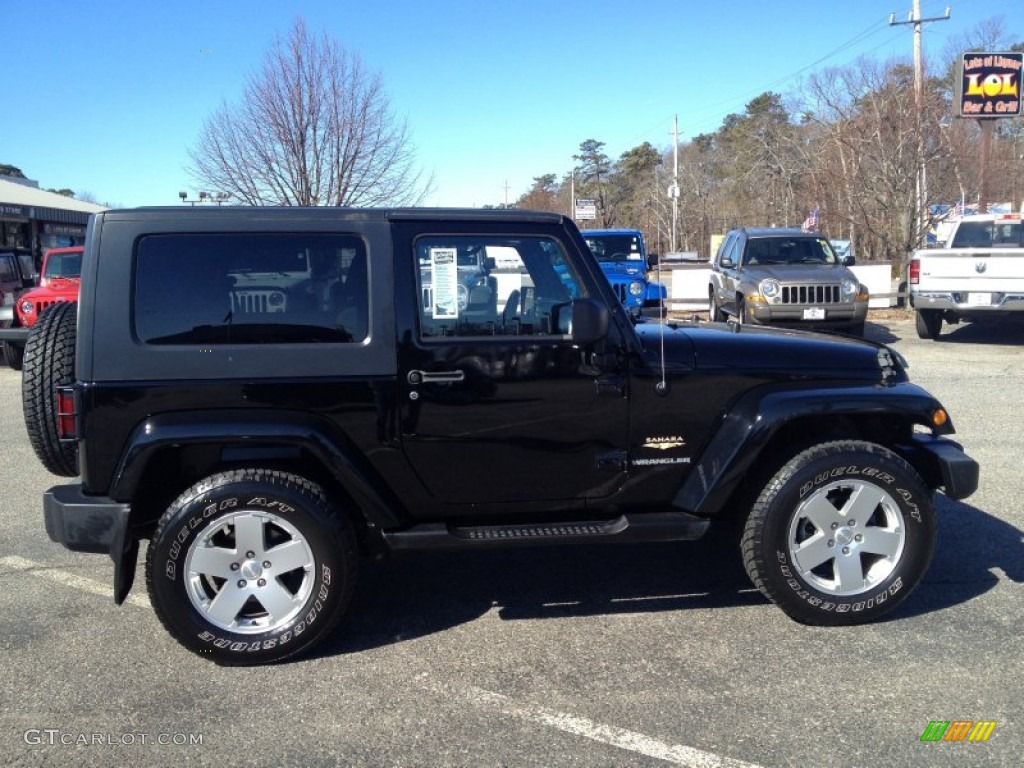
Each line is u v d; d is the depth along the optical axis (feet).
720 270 49.85
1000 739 10.28
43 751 10.24
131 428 12.01
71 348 12.76
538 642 13.04
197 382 12.05
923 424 13.58
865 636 13.01
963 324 53.72
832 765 9.81
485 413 12.76
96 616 14.07
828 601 13.08
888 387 13.65
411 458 12.75
